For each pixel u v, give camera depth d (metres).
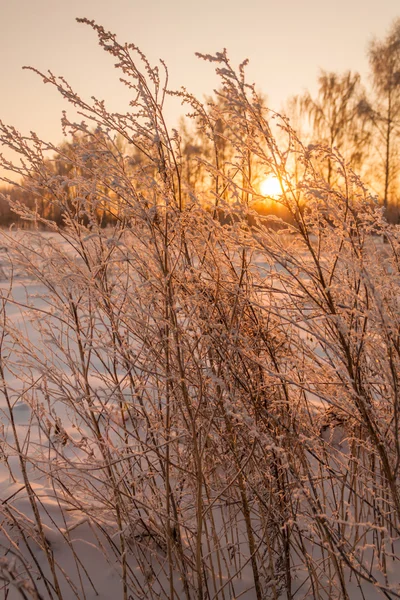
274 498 1.90
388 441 1.83
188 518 1.96
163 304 1.76
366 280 1.39
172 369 1.78
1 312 2.08
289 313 1.79
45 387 1.90
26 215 1.72
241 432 1.85
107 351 1.69
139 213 1.47
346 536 2.16
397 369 1.63
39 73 1.45
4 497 2.23
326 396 1.75
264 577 2.12
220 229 1.55
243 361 1.82
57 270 1.77
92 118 1.49
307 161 1.52
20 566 1.96
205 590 1.99
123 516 2.00
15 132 1.56
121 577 1.97
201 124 1.62
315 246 1.68
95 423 1.87
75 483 2.06
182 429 1.85
